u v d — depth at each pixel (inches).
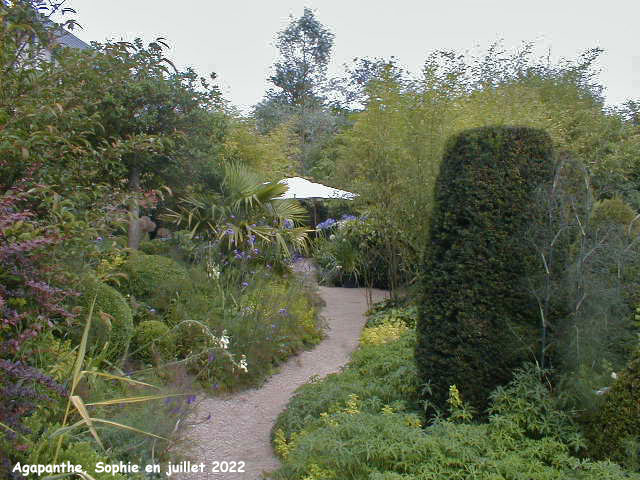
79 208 156.0
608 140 391.5
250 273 302.0
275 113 1150.3
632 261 149.6
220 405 193.3
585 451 128.3
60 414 121.9
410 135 305.9
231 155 482.0
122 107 260.2
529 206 158.4
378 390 170.9
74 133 157.3
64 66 156.0
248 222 352.2
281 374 234.5
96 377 139.3
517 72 466.3
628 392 122.9
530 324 155.9
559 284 152.9
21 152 128.7
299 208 414.9
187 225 350.6
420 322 167.6
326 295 437.1
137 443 124.9
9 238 104.5
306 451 127.3
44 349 126.5
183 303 239.9
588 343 139.7
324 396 170.6
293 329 274.8
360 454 121.1
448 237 163.6
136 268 244.1
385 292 460.4
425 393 163.3
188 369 205.2
